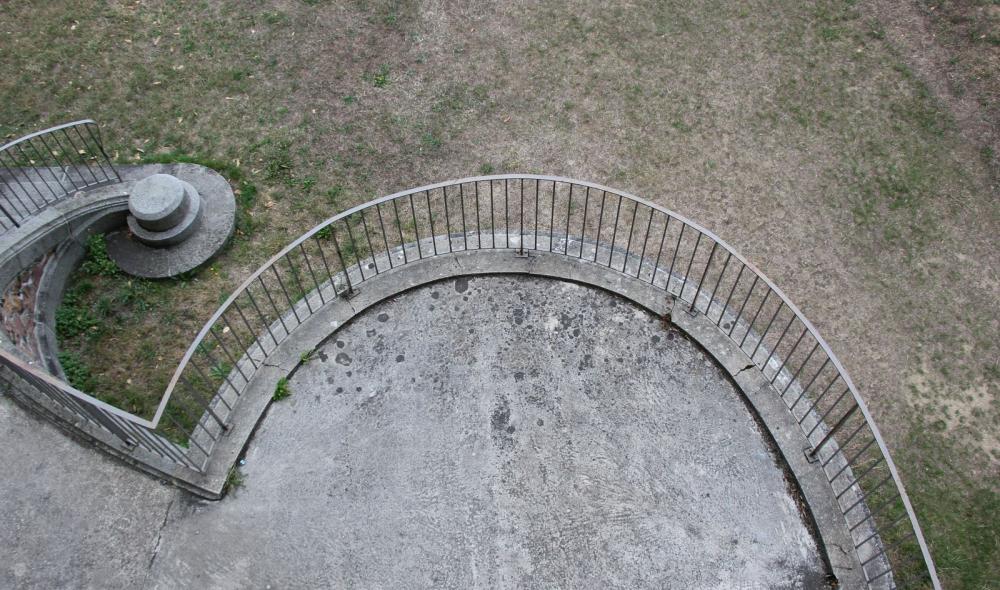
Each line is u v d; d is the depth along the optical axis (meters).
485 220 8.32
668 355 6.34
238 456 5.74
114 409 4.94
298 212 8.33
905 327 7.49
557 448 5.88
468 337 6.45
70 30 9.80
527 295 6.69
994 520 6.36
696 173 8.70
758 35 9.97
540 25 10.12
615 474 5.75
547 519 5.55
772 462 5.81
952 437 6.82
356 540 5.45
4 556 5.20
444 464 5.79
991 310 7.61
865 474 6.21
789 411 5.96
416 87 9.48
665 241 8.12
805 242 8.12
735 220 8.31
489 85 9.52
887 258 7.99
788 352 7.33
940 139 8.92
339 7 10.23
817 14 10.15
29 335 6.78
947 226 8.22
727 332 6.51
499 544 5.45
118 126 9.00
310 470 5.74
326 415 6.02
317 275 7.84
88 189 8.10
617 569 5.36
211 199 8.24
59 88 9.29
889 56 9.70
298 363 6.23
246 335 7.37
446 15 10.20
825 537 5.40
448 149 8.91
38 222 7.19
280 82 9.47
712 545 5.45
